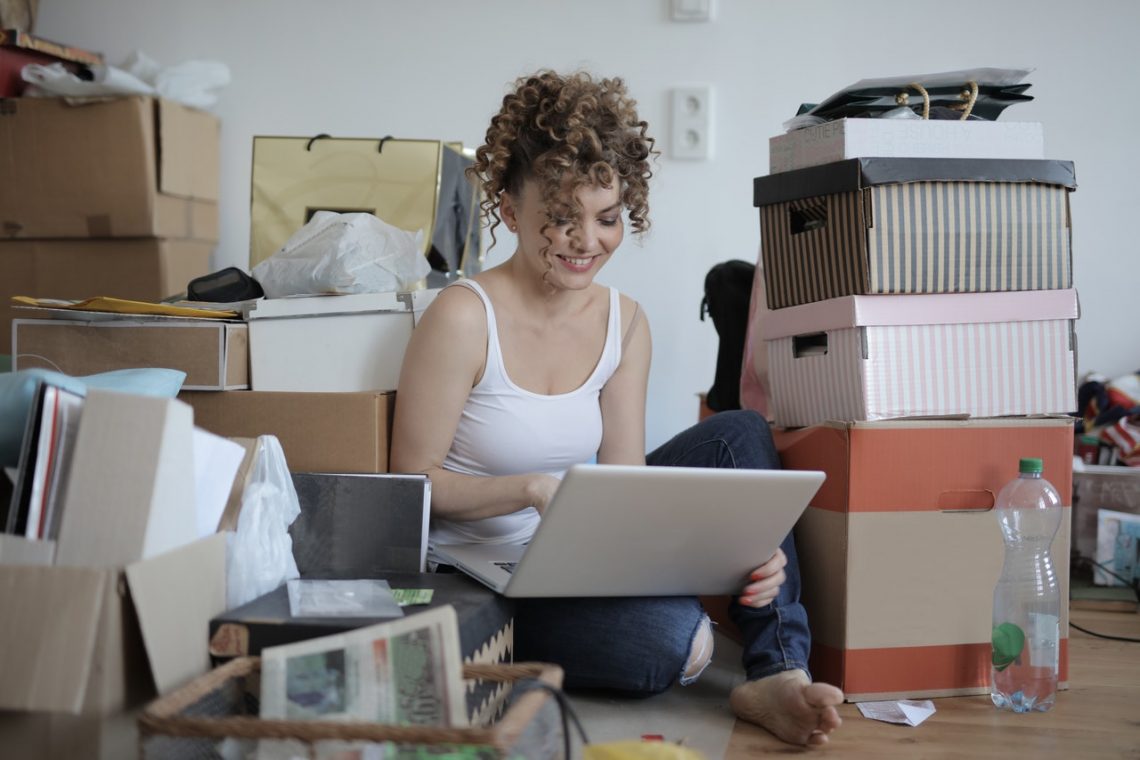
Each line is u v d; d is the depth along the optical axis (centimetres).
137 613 111
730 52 285
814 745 148
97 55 293
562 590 148
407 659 112
